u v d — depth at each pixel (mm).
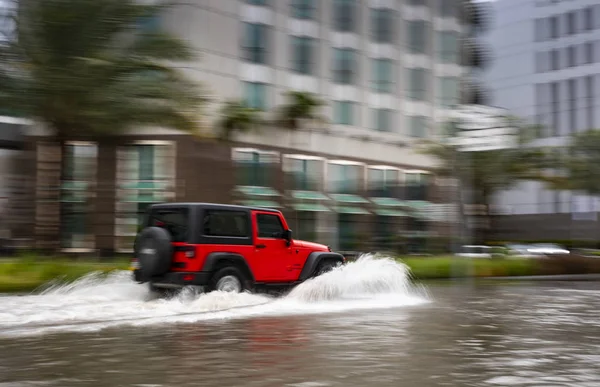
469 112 21656
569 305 14852
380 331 9953
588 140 52406
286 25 42844
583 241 65125
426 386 6289
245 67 40031
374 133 47969
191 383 6375
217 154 37438
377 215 46812
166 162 36406
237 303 12711
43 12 20688
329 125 44469
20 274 17344
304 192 43000
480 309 13633
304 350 8219
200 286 12859
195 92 24172
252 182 39500
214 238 13164
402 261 25219
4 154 36125
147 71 23625
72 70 20891
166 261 12828
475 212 44594
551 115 72562
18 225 27812
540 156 43562
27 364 7281
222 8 38719
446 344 8789
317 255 14734
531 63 74125
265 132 38594
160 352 8023
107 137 24531
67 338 9016
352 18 46750
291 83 42875
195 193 36438
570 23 71625
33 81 20922
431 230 47750
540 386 6340
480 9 51531
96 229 34000
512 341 9148
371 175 47625
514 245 45750
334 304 13805
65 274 17688
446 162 40594
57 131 23125
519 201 75125
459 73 52000
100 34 21500
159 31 23297
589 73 69812
